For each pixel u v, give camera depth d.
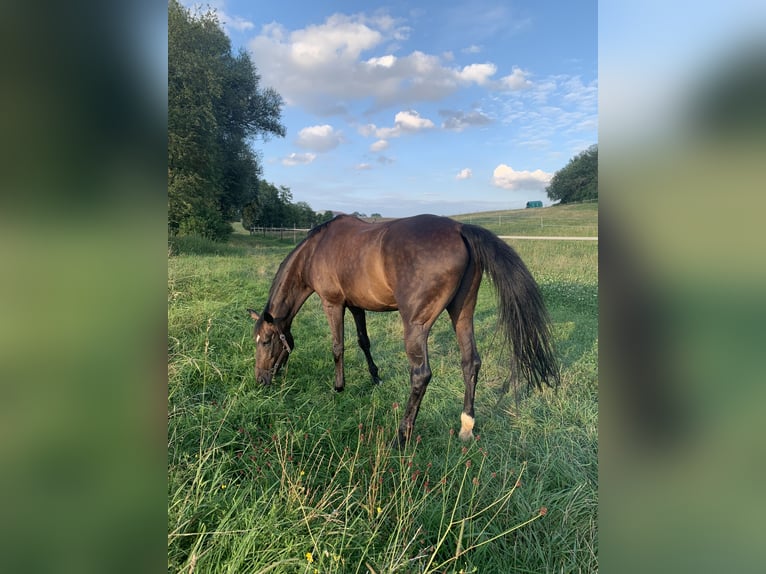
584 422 3.01
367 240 3.16
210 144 18.48
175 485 1.91
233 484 2.07
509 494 1.97
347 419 2.92
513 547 1.86
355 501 1.98
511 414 3.25
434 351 4.75
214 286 6.19
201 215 18.16
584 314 6.31
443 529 1.94
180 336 3.99
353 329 5.59
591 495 2.16
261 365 3.53
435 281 2.76
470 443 2.80
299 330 5.26
